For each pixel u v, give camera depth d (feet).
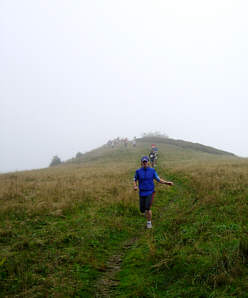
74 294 13.23
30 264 16.51
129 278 14.71
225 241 16.35
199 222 21.49
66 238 20.74
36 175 65.82
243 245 14.21
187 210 26.43
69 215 27.58
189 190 37.78
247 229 17.71
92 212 27.94
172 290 12.55
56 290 13.52
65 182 46.47
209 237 17.87
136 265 16.19
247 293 10.93
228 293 11.25
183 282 12.99
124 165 85.46
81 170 74.74
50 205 30.12
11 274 15.23
